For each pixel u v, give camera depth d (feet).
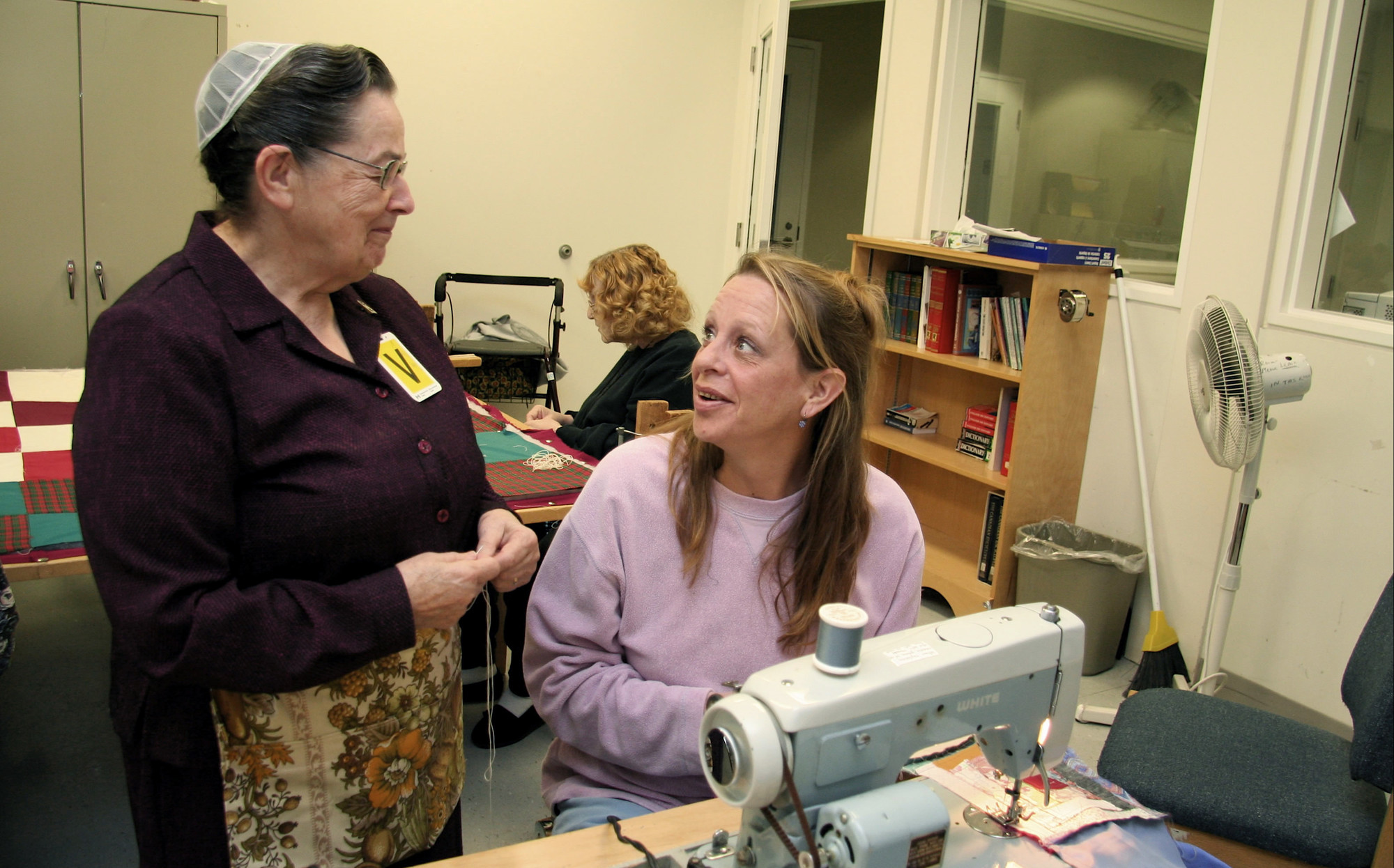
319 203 3.25
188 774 3.41
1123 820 3.37
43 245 11.63
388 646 3.34
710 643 4.03
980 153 12.60
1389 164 8.29
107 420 2.94
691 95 16.35
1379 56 8.15
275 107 3.11
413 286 15.53
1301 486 8.45
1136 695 6.35
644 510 4.06
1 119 11.14
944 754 3.76
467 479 3.95
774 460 4.04
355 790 3.64
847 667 2.65
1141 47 10.18
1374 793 5.24
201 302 3.14
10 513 5.74
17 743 7.55
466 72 14.98
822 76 19.35
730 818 3.34
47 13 11.02
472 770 7.48
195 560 3.07
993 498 10.71
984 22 12.26
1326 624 8.30
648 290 8.91
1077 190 11.22
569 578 4.12
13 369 11.02
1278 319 8.63
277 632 3.14
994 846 3.16
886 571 4.32
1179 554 9.57
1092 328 10.15
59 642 9.27
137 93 11.59
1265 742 5.70
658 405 7.54
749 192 15.39
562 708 4.01
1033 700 3.14
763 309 3.76
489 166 15.49
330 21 14.05
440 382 4.05
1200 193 9.23
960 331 11.34
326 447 3.35
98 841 6.45
